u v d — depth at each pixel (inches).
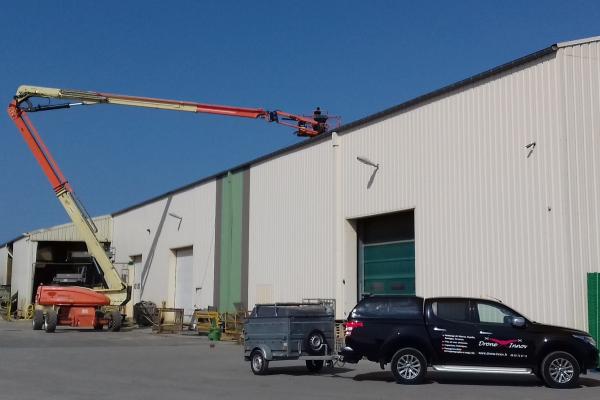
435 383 615.5
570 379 577.6
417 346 607.5
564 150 724.7
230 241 1402.6
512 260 771.4
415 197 921.5
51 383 612.7
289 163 1217.4
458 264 842.8
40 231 2095.2
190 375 681.0
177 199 1688.0
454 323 602.2
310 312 692.7
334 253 1070.4
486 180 814.5
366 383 616.4
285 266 1201.4
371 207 1004.6
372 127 1015.6
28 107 1539.1
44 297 1465.3
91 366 767.7
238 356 901.2
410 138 938.7
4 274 2456.9
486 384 606.2
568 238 712.4
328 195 1101.7
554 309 718.5
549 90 745.6
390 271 1001.5
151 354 929.5
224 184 1451.8
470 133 842.2
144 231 1881.2
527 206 759.1
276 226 1240.2
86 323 1488.7
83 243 2180.1
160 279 1747.0
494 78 814.5
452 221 857.5
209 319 1328.7
